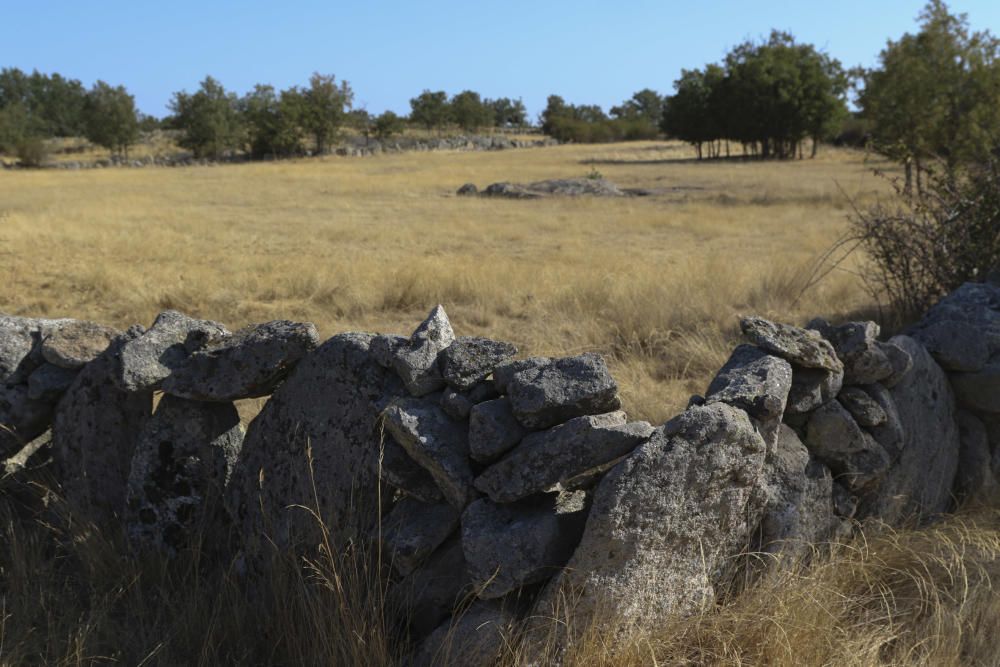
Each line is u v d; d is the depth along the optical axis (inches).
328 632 114.1
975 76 759.1
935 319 182.7
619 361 269.6
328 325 323.6
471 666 107.0
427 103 4082.2
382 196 1041.5
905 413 151.4
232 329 323.0
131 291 372.5
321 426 130.6
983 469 167.2
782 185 1145.4
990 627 122.8
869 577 130.5
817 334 140.2
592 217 766.5
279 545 129.8
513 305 352.8
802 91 2160.4
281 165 2022.6
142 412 148.2
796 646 112.3
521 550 107.5
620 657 107.8
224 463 142.2
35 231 573.3
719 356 259.4
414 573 117.6
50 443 158.1
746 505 122.0
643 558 109.0
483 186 1218.6
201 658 114.7
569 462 109.7
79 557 136.6
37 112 3799.2
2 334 153.8
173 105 2691.9
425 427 118.9
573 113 4891.7
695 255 519.5
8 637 118.7
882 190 922.1
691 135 2313.0
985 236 267.6
